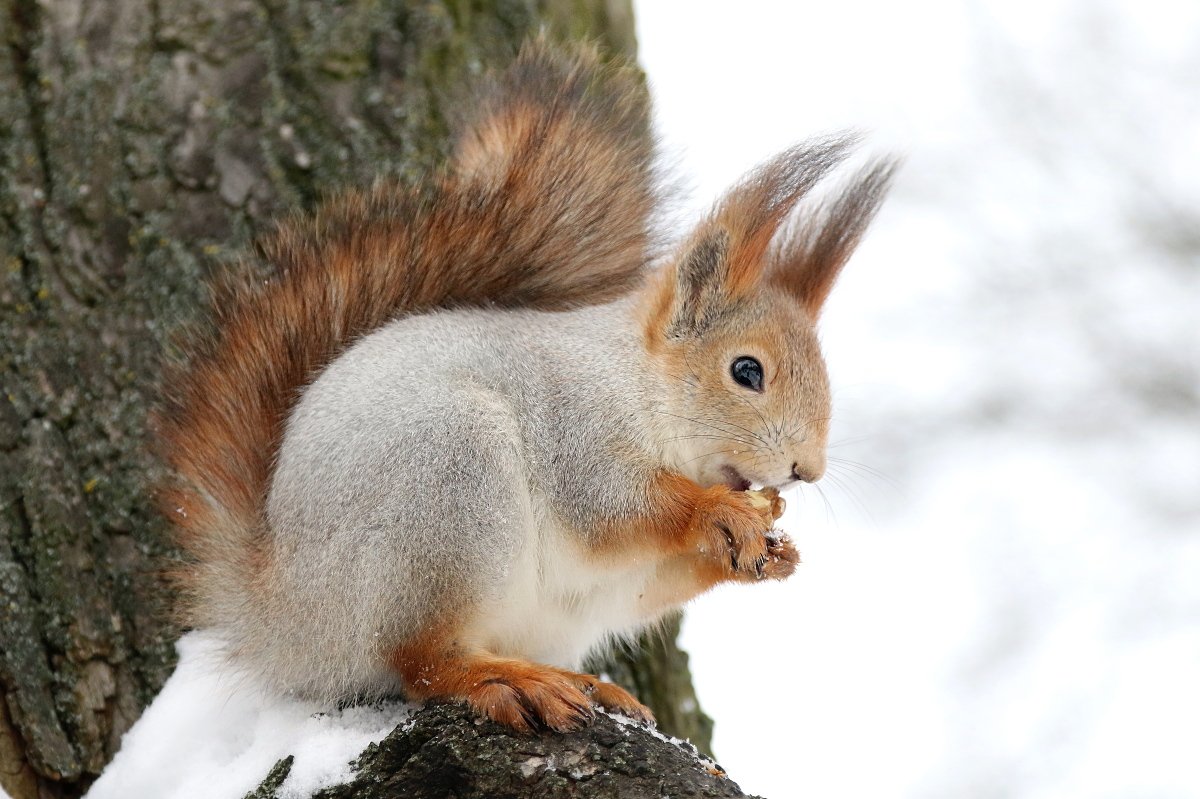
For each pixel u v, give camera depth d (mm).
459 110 4457
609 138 4445
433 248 4422
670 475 4406
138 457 4434
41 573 4414
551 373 4406
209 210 4477
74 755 4398
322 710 4363
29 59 4492
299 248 4422
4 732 4395
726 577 4406
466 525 4355
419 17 4512
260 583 4367
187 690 4398
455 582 4355
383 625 4352
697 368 4418
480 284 4430
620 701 4359
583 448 4402
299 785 4324
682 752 4324
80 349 4449
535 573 4387
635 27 4570
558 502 4398
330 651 4355
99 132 4480
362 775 4324
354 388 4367
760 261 4430
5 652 4402
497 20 4527
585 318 4426
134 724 4402
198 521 4387
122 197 4473
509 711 4328
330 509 4355
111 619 4414
